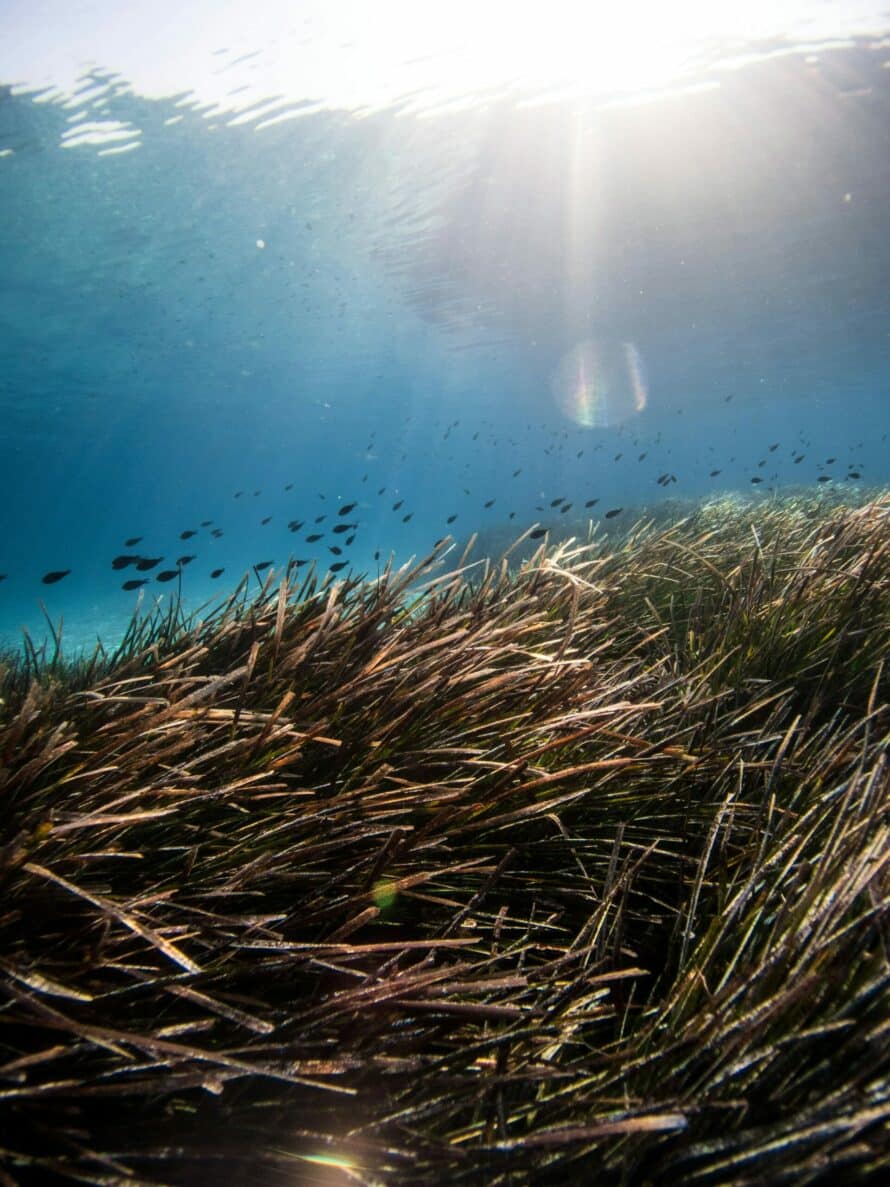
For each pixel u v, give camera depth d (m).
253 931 1.95
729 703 3.83
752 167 18.73
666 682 3.78
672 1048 1.57
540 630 3.98
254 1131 1.54
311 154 18.58
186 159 18.30
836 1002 1.59
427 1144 1.52
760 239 24.03
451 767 2.74
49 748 2.15
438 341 39.09
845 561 5.13
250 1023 1.59
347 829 2.34
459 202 21.27
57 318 29.09
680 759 2.92
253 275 27.17
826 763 2.87
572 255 25.05
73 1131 1.42
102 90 15.34
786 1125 1.35
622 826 2.38
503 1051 1.67
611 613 5.09
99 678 4.07
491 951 2.17
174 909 2.00
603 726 2.90
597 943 2.25
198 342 35.75
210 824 2.37
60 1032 1.66
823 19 13.71
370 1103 1.62
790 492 18.89
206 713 2.62
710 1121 1.48
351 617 3.66
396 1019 1.79
